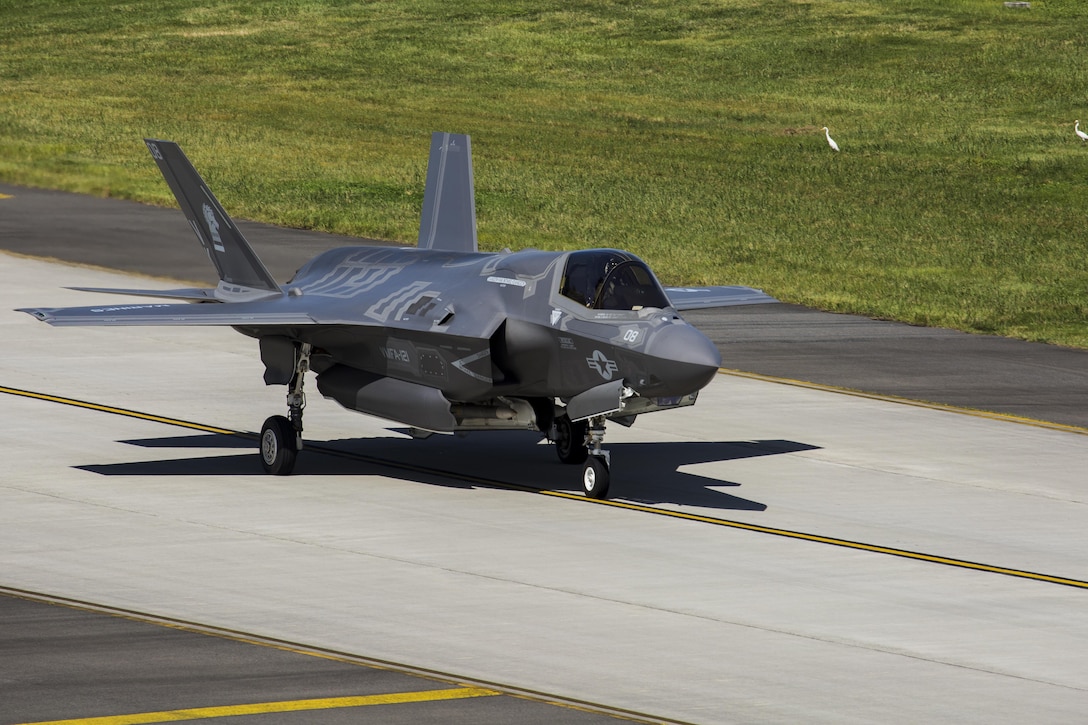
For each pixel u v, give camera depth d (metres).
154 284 129.88
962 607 54.88
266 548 59.44
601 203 191.62
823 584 57.16
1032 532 66.19
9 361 96.50
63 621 49.38
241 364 98.50
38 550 58.00
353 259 80.62
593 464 69.31
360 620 50.59
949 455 81.19
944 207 197.75
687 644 49.31
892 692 45.41
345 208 180.75
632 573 57.66
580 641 49.19
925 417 90.81
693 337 64.31
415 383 71.75
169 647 47.00
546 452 80.06
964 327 123.69
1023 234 178.62
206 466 73.38
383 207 182.88
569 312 67.69
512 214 181.50
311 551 59.22
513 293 70.12
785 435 85.00
